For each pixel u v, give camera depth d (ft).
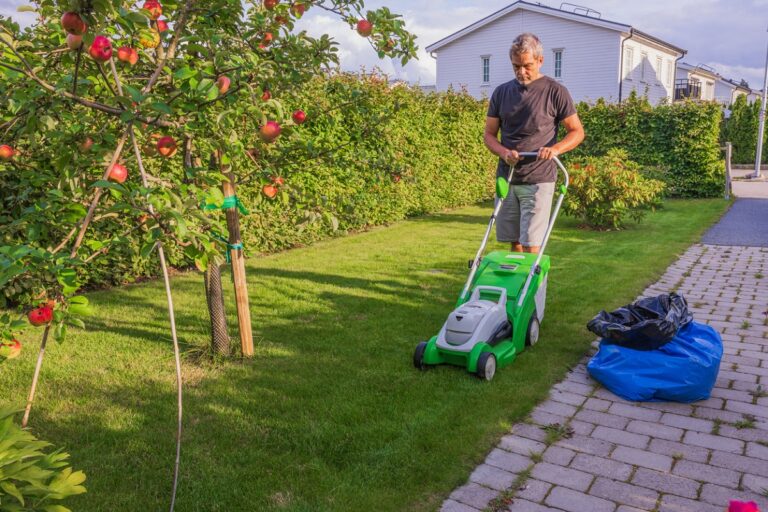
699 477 9.72
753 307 19.15
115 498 8.96
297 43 12.45
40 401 12.17
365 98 14.98
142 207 7.21
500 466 10.04
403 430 10.95
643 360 12.59
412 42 11.21
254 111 8.84
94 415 11.59
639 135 51.96
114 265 21.35
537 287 15.19
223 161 10.43
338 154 13.93
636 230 34.58
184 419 11.44
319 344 15.48
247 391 12.66
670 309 13.12
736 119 108.68
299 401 12.16
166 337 16.11
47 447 10.37
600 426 11.45
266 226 27.12
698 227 35.19
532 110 15.64
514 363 14.28
